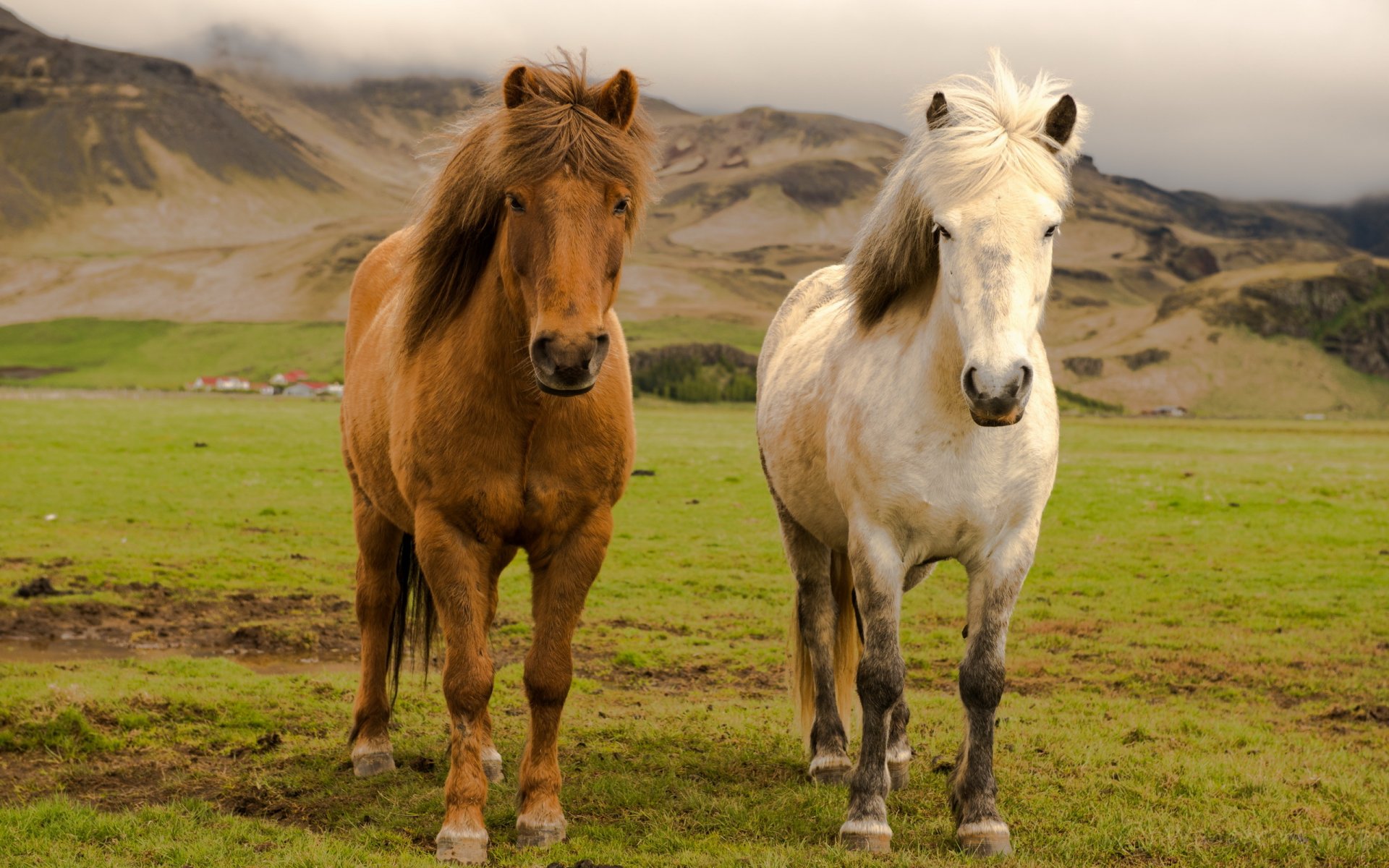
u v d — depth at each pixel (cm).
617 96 379
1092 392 19888
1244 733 630
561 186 358
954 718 657
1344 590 1206
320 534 1560
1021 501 410
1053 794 503
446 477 408
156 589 1073
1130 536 1652
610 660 846
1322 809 486
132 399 7956
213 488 2070
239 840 425
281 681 703
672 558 1423
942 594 1177
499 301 397
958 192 366
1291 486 2364
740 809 475
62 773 519
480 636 410
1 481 2058
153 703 624
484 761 508
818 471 488
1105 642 945
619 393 435
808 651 544
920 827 450
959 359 385
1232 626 1027
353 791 496
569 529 427
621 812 475
